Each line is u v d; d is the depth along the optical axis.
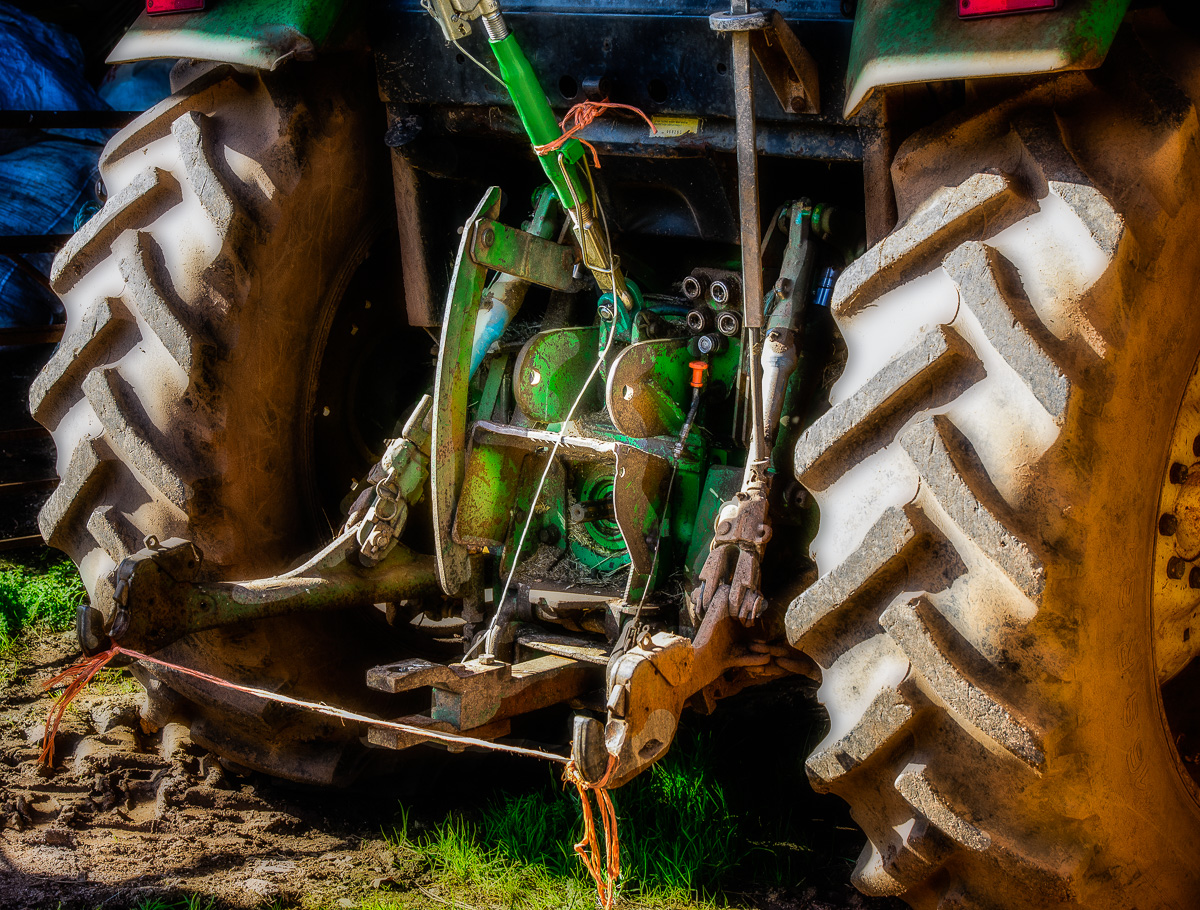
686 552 3.25
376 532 3.15
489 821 3.30
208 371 3.05
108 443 3.12
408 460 3.18
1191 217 2.33
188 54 3.10
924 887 2.52
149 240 3.14
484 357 3.39
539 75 3.14
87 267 3.23
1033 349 2.18
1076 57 2.16
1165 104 2.28
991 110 2.40
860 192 3.28
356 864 3.17
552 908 2.93
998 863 2.27
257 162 3.16
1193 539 2.58
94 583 3.17
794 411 3.14
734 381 3.34
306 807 3.47
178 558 2.85
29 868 3.07
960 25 2.28
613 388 3.08
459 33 2.81
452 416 3.08
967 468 2.22
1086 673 2.27
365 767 3.45
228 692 3.21
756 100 2.88
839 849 3.23
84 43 8.89
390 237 3.64
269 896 2.96
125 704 3.98
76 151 7.48
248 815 3.42
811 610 2.41
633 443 3.13
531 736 3.85
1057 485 2.18
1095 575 2.26
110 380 3.08
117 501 3.14
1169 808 2.57
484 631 3.34
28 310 7.19
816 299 3.09
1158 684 2.58
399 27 3.25
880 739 2.33
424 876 3.11
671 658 2.59
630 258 3.51
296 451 3.40
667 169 3.19
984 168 2.39
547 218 3.34
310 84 3.25
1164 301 2.32
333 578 3.14
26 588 4.91
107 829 3.32
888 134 2.74
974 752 2.27
